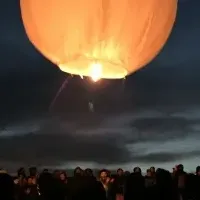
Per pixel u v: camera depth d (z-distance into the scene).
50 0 4.23
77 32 4.24
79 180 4.70
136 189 6.45
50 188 6.46
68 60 4.41
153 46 4.53
